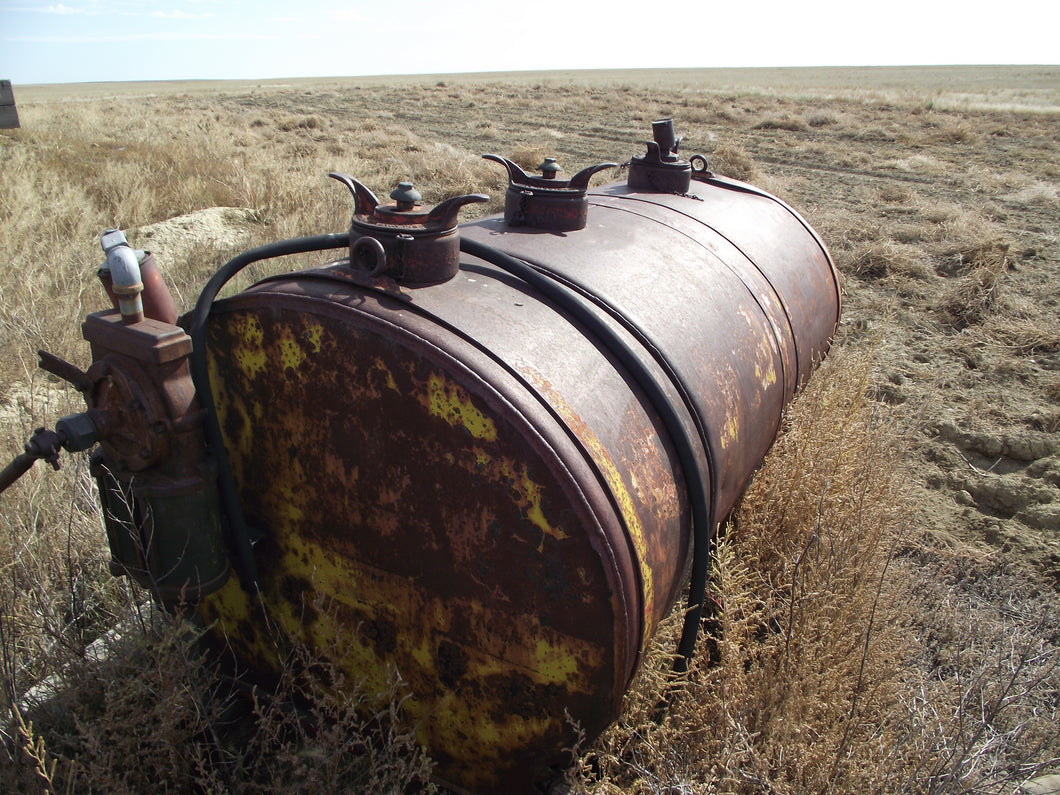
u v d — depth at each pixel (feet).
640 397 6.84
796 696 7.72
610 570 5.63
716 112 89.04
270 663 8.03
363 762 7.49
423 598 6.53
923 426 16.76
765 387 9.30
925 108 100.94
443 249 6.59
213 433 6.64
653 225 10.05
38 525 10.60
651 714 8.03
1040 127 82.48
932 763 7.38
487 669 6.48
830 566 9.12
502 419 5.57
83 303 20.12
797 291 11.21
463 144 62.69
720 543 9.89
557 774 6.82
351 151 51.24
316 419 6.44
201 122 69.56
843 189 44.11
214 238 27.53
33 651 8.47
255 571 7.19
